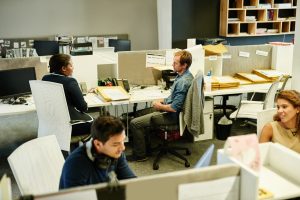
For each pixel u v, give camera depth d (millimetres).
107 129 1422
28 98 3553
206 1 6895
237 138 1242
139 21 7176
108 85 3787
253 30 7250
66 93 2900
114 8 6953
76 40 6746
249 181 1126
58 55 2959
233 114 3729
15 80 3461
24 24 6457
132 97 3535
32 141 1813
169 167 3314
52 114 2873
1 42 6316
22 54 6086
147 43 7344
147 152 3539
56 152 1909
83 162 1488
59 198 1013
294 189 1534
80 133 3012
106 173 1538
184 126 3205
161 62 4059
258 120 2289
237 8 6914
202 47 4137
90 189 1033
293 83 2955
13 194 2740
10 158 1617
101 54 4168
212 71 4293
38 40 6332
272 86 3404
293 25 7629
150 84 4117
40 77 3834
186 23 6824
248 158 1219
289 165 1604
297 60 2887
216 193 1140
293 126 2035
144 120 3320
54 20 6625
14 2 6312
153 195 1083
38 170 1768
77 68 3695
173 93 3197
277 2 7543
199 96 3076
